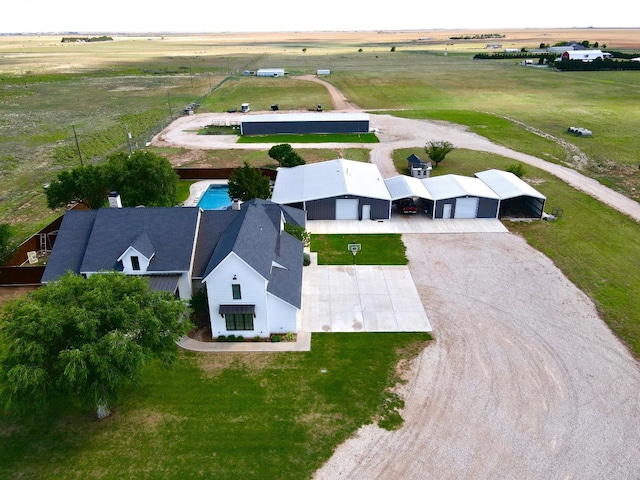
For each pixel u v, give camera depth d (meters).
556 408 25.33
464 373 27.95
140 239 32.53
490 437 23.55
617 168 65.06
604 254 42.41
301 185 52.62
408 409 25.36
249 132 86.50
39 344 21.67
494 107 106.81
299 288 32.41
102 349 22.17
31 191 60.59
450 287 37.12
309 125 86.06
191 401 26.11
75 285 24.47
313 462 22.25
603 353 29.58
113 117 103.25
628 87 125.94
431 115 99.31
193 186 60.66
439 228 47.97
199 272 33.44
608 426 24.22
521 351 29.78
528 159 69.62
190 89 140.00
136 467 22.16
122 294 25.03
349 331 32.03
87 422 24.83
